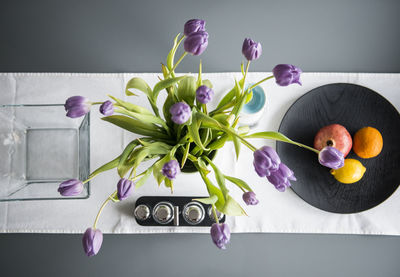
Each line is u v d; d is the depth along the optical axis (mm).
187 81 488
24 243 784
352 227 742
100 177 746
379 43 812
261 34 811
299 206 748
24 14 812
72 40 808
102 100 768
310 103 742
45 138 715
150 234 786
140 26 812
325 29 815
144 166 736
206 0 817
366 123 738
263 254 784
